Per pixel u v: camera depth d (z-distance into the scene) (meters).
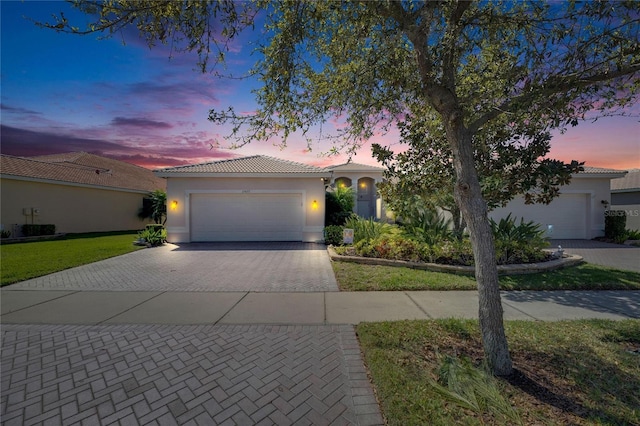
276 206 13.73
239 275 7.47
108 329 4.22
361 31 3.37
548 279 6.62
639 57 2.82
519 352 3.35
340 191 16.75
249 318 4.62
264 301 5.44
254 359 3.36
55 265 8.48
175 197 13.48
